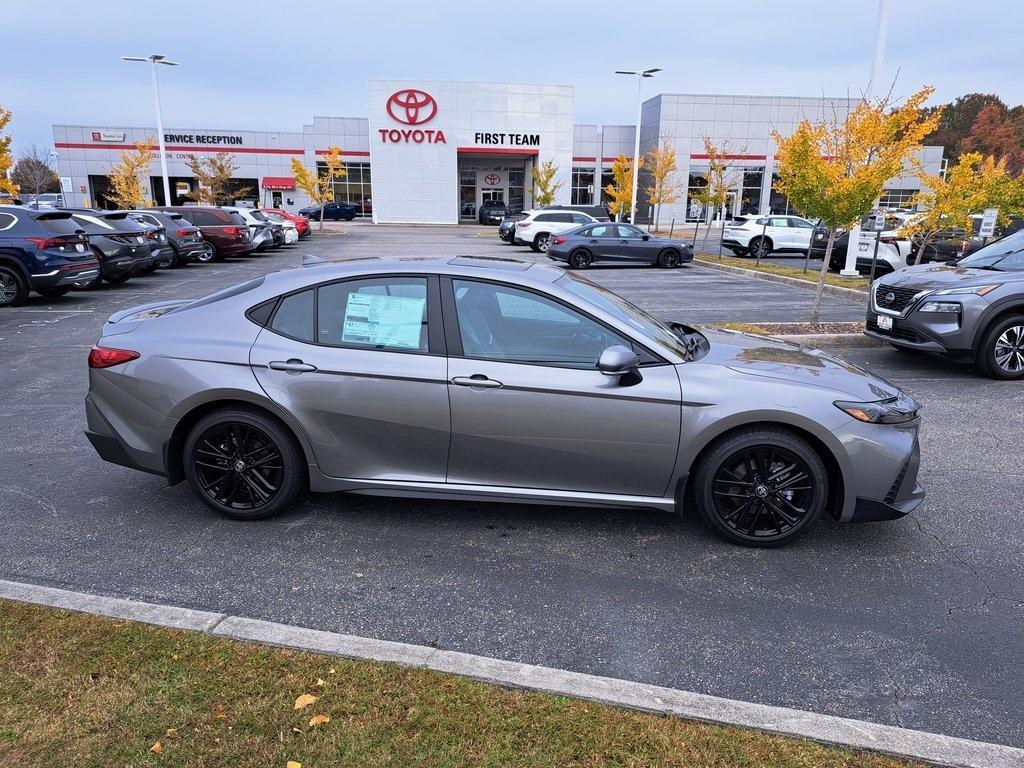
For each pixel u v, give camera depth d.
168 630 2.89
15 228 12.06
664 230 42.69
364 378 3.76
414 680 2.60
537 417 3.68
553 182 46.03
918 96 9.27
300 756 2.22
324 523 4.08
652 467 3.73
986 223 12.94
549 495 3.84
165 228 18.88
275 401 3.80
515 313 3.79
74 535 3.90
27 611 3.00
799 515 3.77
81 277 12.83
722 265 20.53
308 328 3.89
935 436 5.78
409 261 4.02
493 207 46.62
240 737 2.29
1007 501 4.52
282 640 2.82
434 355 3.76
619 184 43.09
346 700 2.48
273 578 3.48
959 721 2.57
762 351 4.21
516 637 3.04
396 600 3.31
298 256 23.70
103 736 2.29
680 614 3.23
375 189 44.72
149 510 4.22
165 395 3.88
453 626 3.11
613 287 15.98
